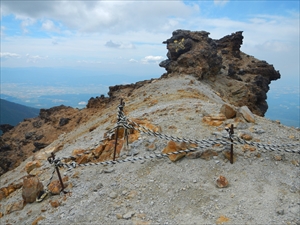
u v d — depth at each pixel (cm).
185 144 909
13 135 4403
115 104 3034
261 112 4109
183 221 661
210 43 3791
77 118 3912
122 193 790
